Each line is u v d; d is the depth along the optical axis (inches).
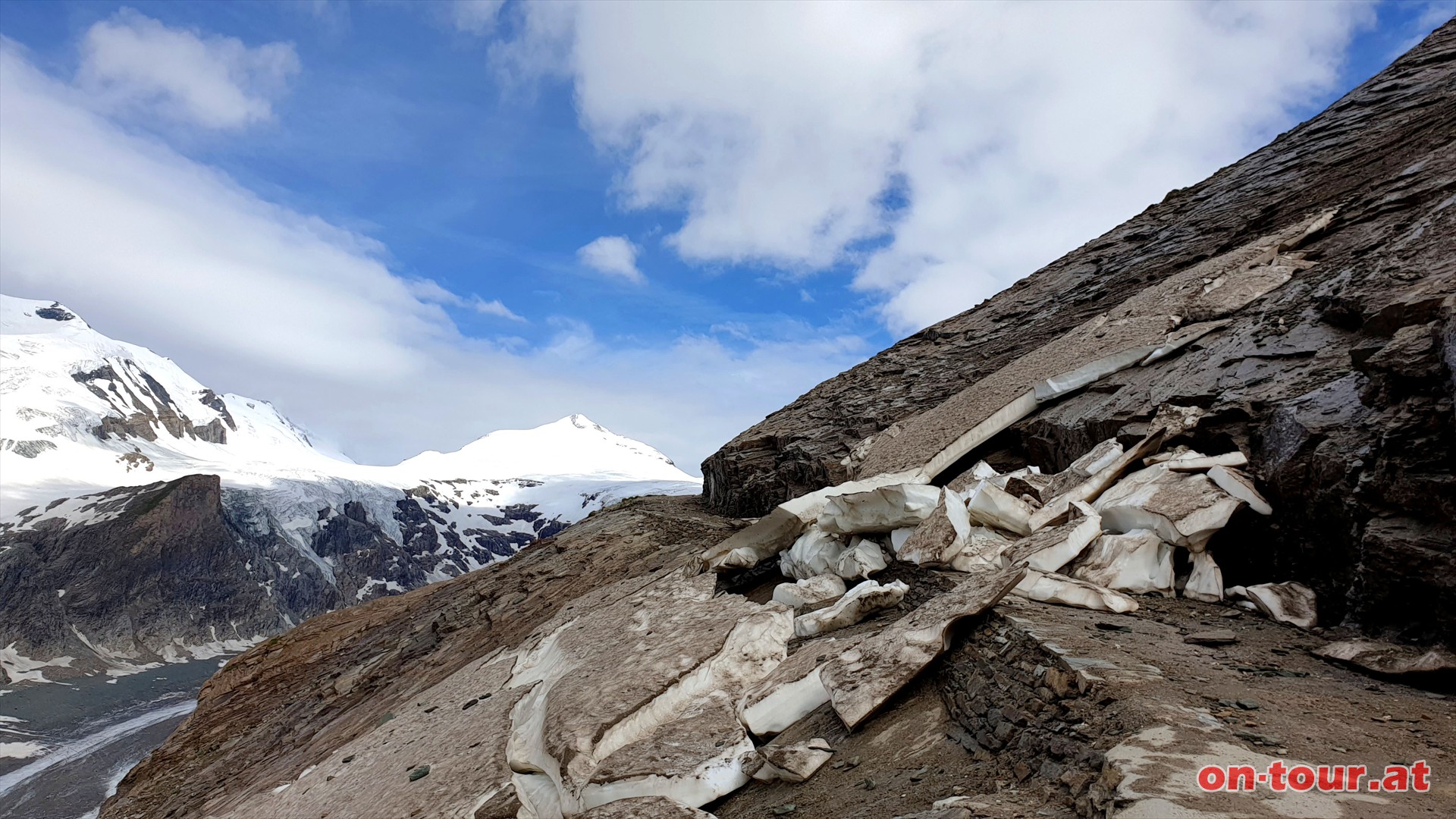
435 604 1398.9
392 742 652.7
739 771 337.7
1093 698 252.8
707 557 691.4
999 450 748.0
